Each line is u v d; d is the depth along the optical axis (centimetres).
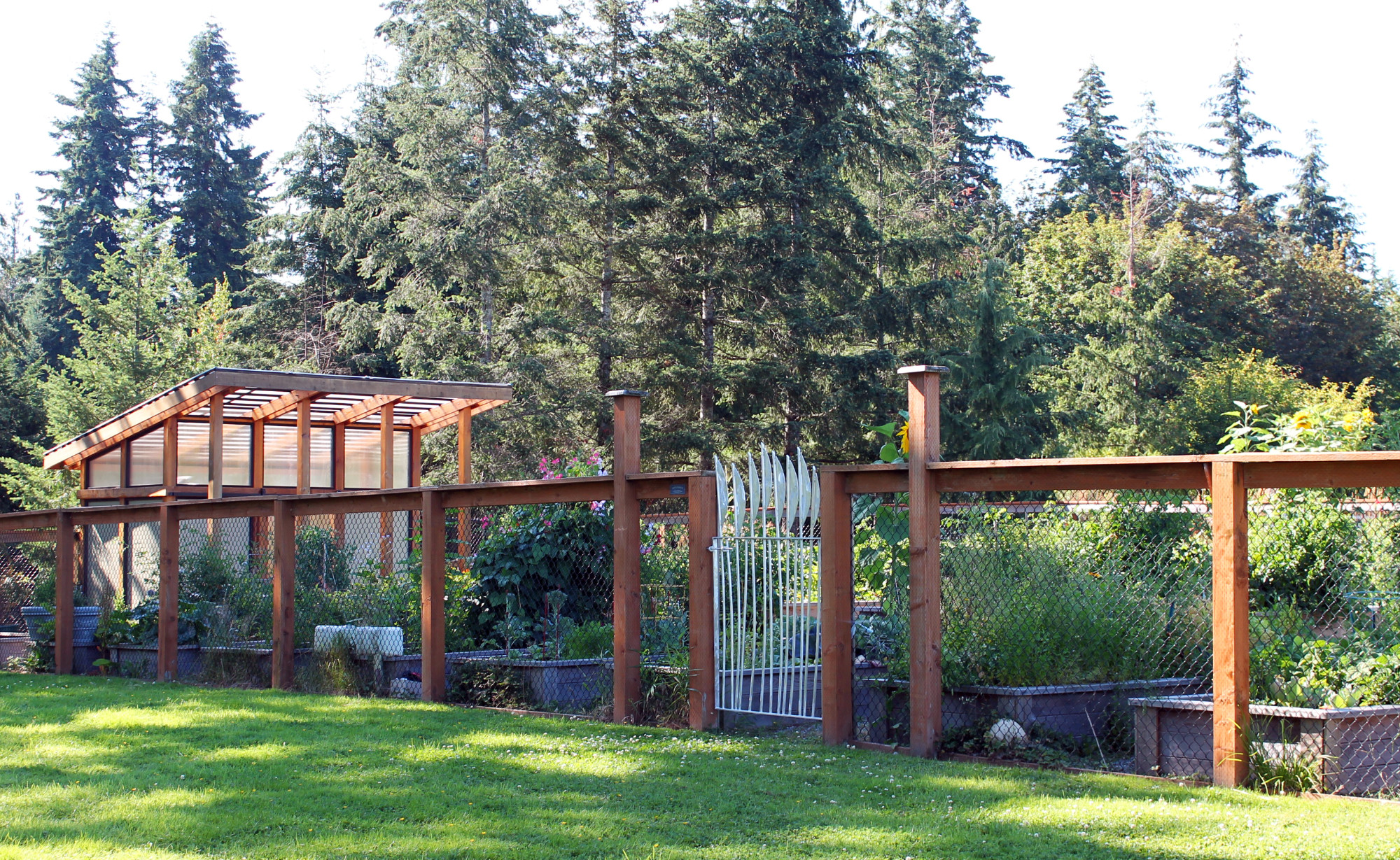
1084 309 3306
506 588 940
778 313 2775
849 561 615
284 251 3559
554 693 767
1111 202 4600
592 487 714
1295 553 693
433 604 799
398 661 859
